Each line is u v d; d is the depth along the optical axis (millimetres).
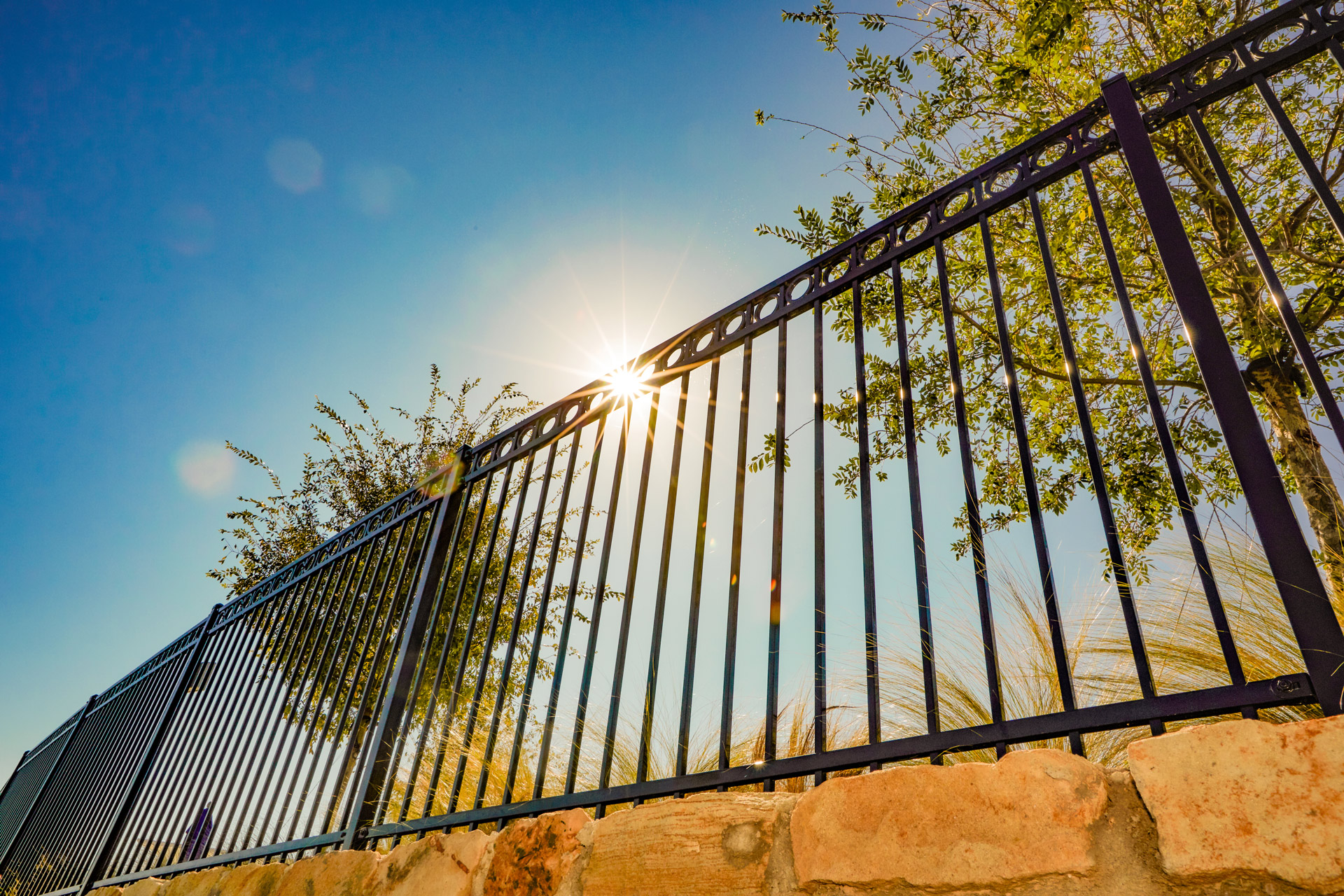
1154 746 1010
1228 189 1404
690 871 1419
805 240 4832
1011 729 1233
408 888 2092
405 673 2951
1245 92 3930
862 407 1744
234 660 4367
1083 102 4113
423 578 3209
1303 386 3303
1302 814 866
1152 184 1526
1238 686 1062
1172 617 1684
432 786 2396
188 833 3699
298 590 4242
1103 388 4527
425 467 8977
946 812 1141
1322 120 3836
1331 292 3430
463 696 6266
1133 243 4129
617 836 1589
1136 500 4102
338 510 8852
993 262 1705
